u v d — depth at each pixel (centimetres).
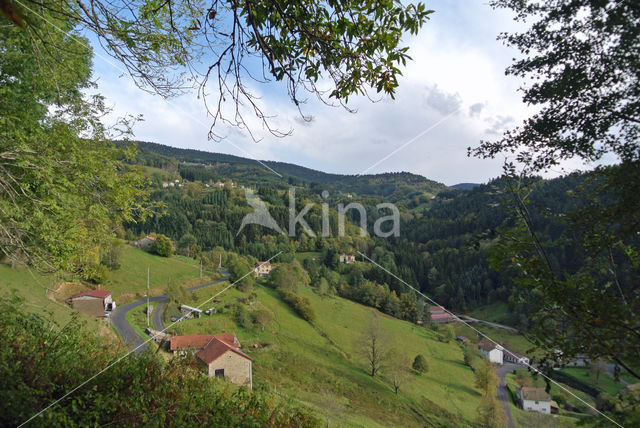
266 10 276
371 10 274
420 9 269
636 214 208
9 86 576
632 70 229
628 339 186
